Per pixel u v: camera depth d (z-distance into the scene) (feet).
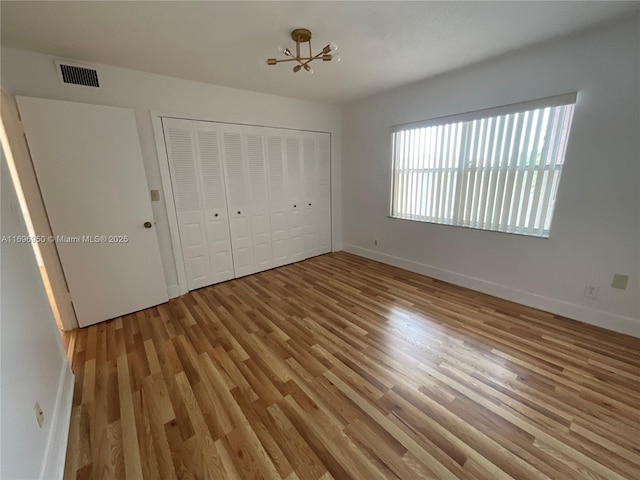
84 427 4.69
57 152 7.04
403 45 7.04
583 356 6.22
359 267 12.64
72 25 5.73
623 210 6.66
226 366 6.17
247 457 4.16
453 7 5.46
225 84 9.77
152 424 4.74
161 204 9.25
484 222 9.31
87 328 7.84
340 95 11.51
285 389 5.48
